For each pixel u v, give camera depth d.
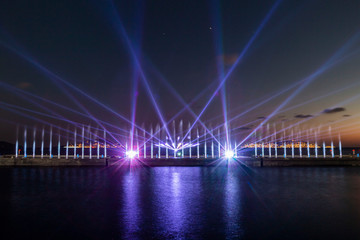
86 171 44.06
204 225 14.71
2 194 23.78
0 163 52.91
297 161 53.28
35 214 17.02
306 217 16.27
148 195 23.17
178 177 36.00
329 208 18.55
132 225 14.72
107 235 13.19
